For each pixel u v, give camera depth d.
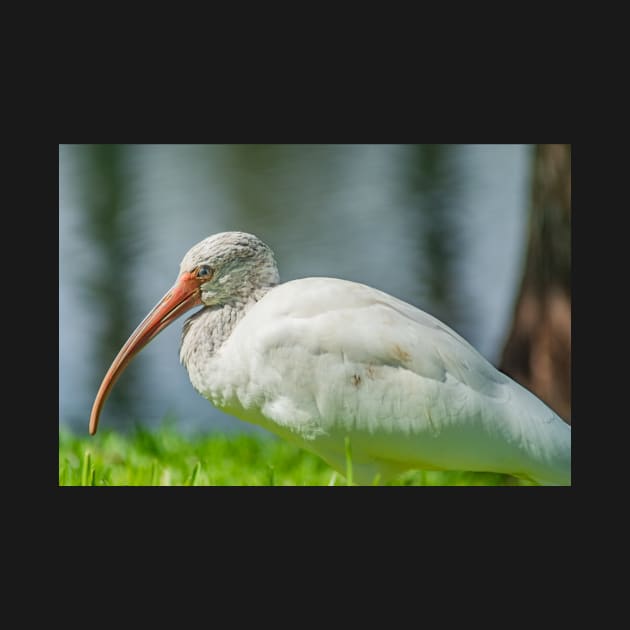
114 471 11.48
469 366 9.57
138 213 27.20
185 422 18.80
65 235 25.41
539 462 9.56
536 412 9.70
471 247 24.19
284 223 26.75
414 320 9.72
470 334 21.38
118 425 18.80
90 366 20.83
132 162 32.03
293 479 11.73
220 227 26.25
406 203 27.19
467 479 12.66
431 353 9.50
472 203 26.61
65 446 12.54
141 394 20.00
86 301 22.62
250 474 11.91
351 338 9.52
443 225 25.42
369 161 31.94
